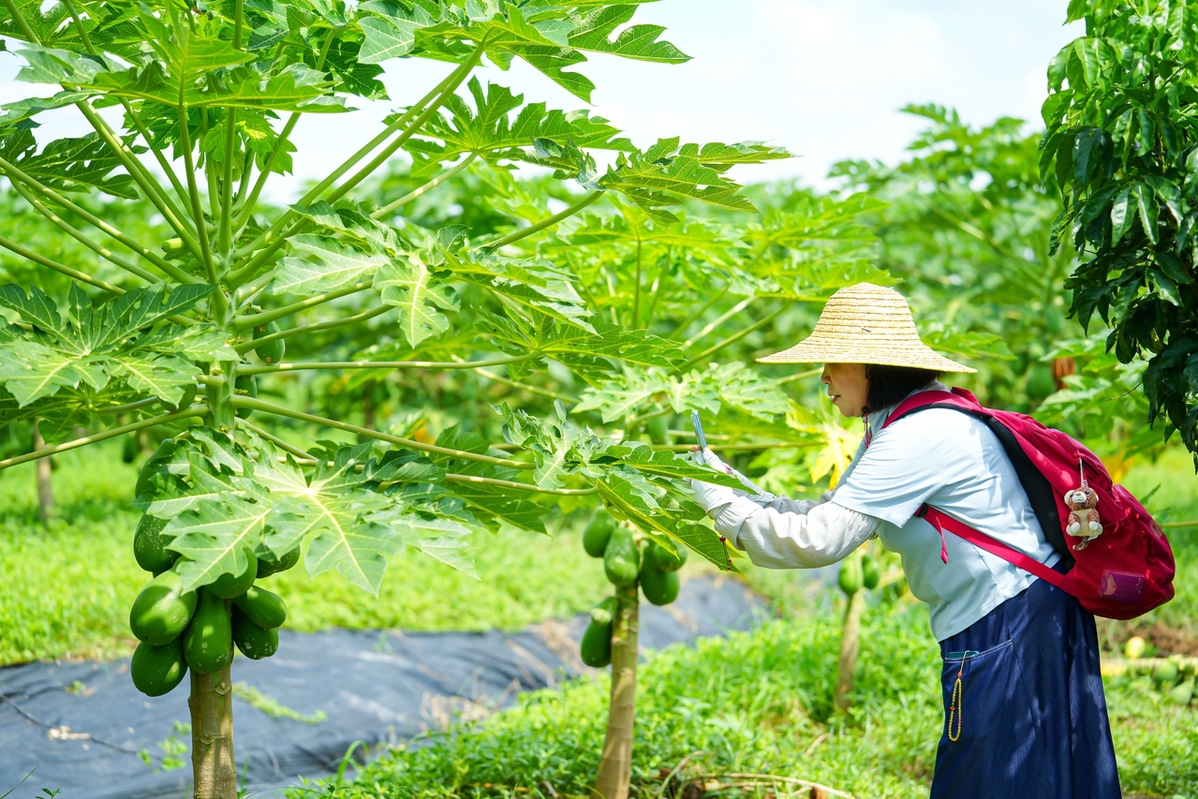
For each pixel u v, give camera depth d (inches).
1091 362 178.9
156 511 88.9
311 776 193.6
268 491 96.1
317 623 253.4
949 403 107.4
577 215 176.9
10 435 328.8
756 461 201.2
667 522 112.3
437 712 227.1
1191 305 117.0
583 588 310.8
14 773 170.2
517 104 113.0
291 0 111.3
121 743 186.2
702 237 148.5
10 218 273.7
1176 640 245.1
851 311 113.5
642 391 149.6
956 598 104.2
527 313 119.8
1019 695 99.3
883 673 220.2
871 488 103.1
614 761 155.1
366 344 347.6
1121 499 103.4
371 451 105.7
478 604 282.2
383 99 121.0
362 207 137.7
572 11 100.1
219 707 102.5
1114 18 120.4
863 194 165.0
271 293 94.0
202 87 96.2
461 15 102.2
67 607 229.1
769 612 323.3
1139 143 110.4
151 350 95.7
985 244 363.3
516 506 129.7
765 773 171.0
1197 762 168.1
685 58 101.6
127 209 336.5
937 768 105.0
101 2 110.6
